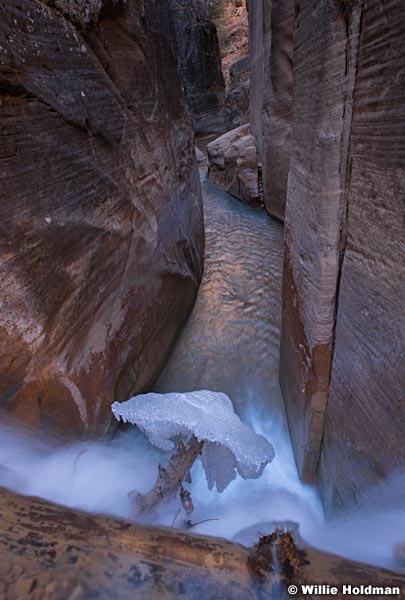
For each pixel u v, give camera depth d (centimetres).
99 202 327
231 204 1130
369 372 219
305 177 302
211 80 2012
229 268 757
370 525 189
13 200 225
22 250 232
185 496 247
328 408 287
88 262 306
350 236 237
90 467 273
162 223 491
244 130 1360
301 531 191
